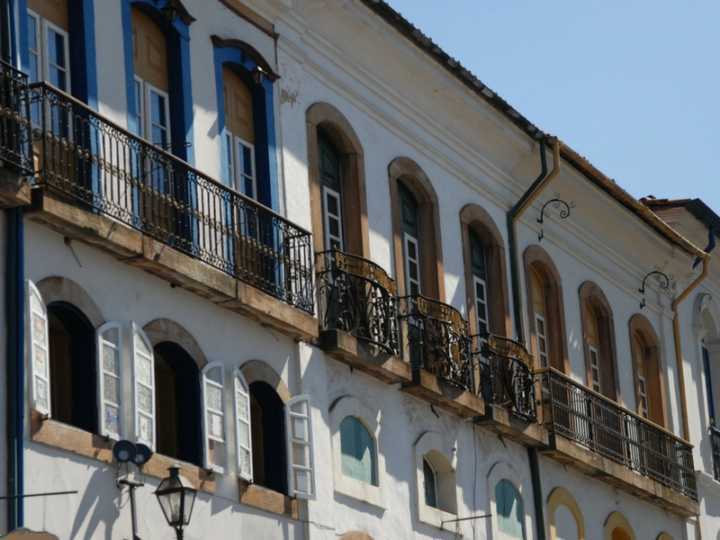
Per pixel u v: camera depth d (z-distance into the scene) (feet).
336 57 115.85
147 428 91.30
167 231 95.30
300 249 106.52
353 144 116.88
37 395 84.84
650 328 156.56
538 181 135.23
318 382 107.65
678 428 158.51
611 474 138.82
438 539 117.70
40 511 84.53
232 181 105.50
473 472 122.83
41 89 86.74
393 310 113.39
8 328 84.84
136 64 98.73
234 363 100.22
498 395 125.08
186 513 89.92
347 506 108.68
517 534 127.34
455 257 126.93
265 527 100.48
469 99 126.72
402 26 118.11
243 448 98.94
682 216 164.14
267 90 108.88
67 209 87.71
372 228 117.50
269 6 109.70
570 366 140.77
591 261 147.23
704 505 160.25
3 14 88.63
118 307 91.97
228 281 98.32
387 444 113.91
